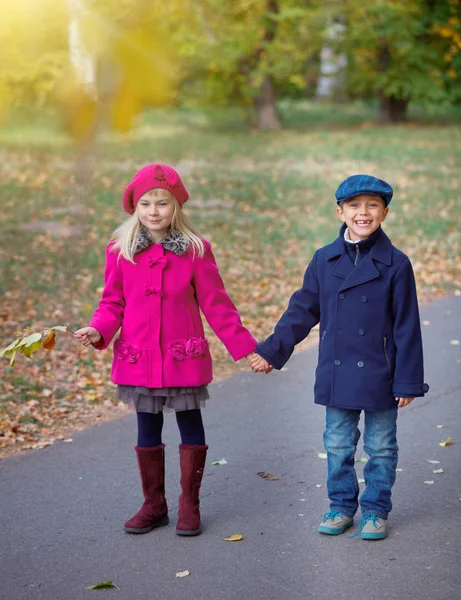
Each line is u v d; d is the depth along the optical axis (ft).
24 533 11.93
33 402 18.57
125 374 11.48
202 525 11.98
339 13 77.15
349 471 11.59
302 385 19.75
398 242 35.94
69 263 31.50
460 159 59.06
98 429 17.03
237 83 79.20
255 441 15.85
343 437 11.46
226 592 9.82
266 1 73.87
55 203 42.14
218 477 13.99
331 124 84.53
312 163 57.41
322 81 108.99
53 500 13.24
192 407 11.50
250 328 25.03
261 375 20.72
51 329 10.43
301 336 11.61
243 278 30.71
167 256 11.59
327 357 11.28
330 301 11.25
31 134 62.80
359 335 11.03
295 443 15.67
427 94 81.30
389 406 11.06
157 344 11.39
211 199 45.24
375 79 82.58
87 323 25.18
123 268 11.68
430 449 14.94
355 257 11.19
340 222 40.42
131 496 13.34
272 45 74.59
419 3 80.07
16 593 10.00
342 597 9.53
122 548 11.30
